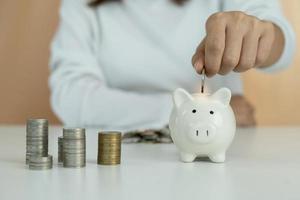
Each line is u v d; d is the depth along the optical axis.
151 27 1.82
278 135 1.17
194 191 0.47
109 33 1.84
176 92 0.70
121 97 1.56
